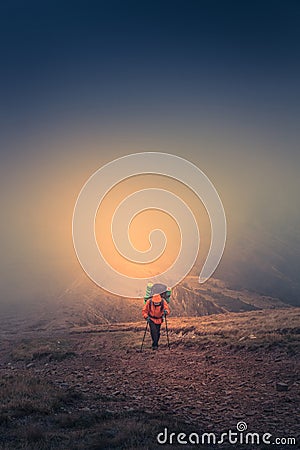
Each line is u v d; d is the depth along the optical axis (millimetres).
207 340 16797
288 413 8977
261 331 17031
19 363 17031
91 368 14766
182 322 23578
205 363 13820
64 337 22438
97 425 8250
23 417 8820
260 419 8812
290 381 11031
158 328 16812
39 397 10117
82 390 11719
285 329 16859
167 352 16031
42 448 7102
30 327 30438
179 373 13016
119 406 9875
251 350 14445
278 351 13805
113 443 7324
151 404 10141
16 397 9930
